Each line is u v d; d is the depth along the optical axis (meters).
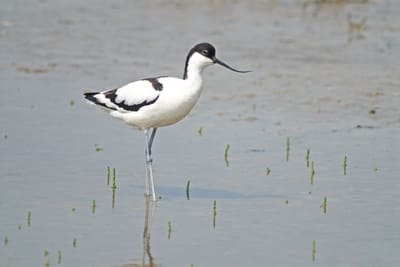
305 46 21.56
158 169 14.22
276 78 19.16
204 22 23.58
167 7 25.08
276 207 12.54
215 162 14.56
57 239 11.23
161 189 13.33
